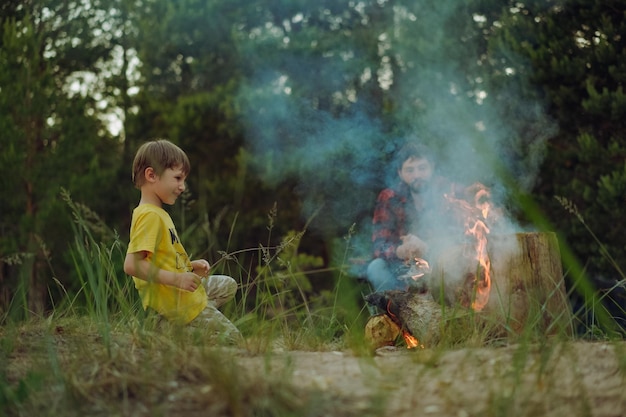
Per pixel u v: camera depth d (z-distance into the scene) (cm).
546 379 273
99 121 1316
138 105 1260
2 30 1166
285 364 289
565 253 696
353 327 420
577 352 307
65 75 1344
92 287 372
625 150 712
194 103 1176
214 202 1133
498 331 394
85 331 375
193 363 279
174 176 411
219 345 331
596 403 249
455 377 278
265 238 1170
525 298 409
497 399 246
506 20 782
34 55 1088
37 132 1112
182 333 320
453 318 381
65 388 253
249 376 266
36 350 325
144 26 1244
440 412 243
